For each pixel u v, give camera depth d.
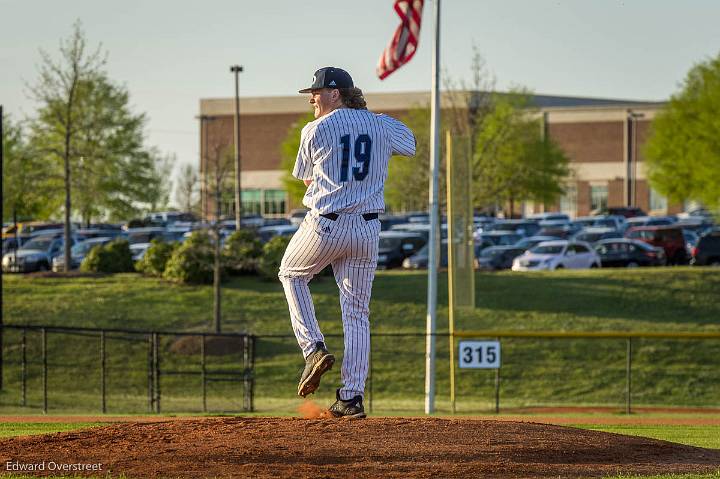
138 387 50.84
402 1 40.56
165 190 118.31
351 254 14.34
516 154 118.12
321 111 14.49
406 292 66.19
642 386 50.81
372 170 14.11
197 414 39.19
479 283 68.31
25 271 82.12
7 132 95.94
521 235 89.94
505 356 54.59
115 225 118.88
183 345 56.12
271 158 168.50
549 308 63.00
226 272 69.31
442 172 91.00
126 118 85.94
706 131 97.44
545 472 12.97
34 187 79.31
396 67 40.75
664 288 66.19
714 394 50.03
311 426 14.73
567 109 162.62
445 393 49.94
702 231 103.31
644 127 160.25
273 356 55.62
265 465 12.77
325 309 62.91
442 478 12.39
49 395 47.94
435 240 43.75
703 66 104.44
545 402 47.88
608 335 41.22
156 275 71.25
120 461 13.09
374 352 55.34
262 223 113.44
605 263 79.19
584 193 162.12
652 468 13.73
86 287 67.38
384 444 13.80
